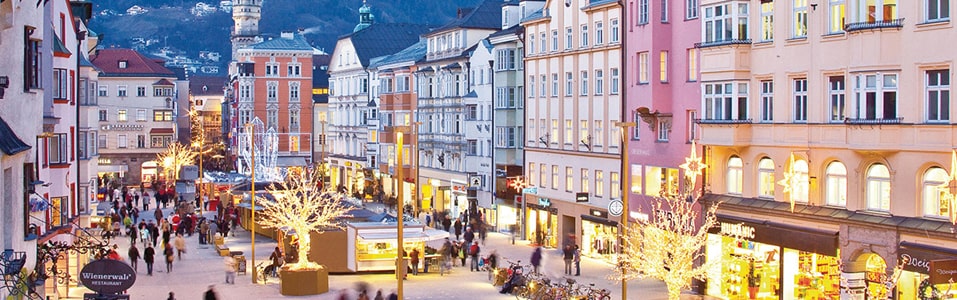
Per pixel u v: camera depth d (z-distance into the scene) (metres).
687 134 52.31
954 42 35.28
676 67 53.41
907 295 37.44
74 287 49.66
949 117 35.75
